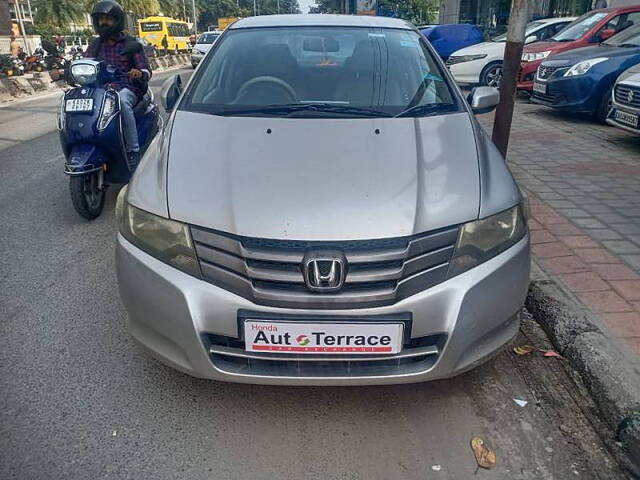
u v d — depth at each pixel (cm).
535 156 642
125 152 478
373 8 3008
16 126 964
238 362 229
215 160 255
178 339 228
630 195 498
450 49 1518
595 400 257
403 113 302
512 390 269
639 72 654
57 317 330
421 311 220
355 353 221
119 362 288
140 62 528
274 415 252
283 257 216
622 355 269
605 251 382
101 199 499
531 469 223
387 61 342
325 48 352
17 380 273
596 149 674
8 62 1672
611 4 1318
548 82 870
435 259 224
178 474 219
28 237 451
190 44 4209
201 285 224
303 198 229
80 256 414
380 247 218
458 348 226
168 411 253
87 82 458
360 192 232
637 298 321
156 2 4566
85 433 239
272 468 223
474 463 226
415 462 226
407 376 225
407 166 249
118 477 217
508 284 236
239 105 311
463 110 311
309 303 217
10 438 236
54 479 215
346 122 284
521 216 254
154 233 235
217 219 226
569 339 288
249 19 393
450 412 254
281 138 269
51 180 607
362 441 237
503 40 1243
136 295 236
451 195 237
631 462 224
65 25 4488
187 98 320
